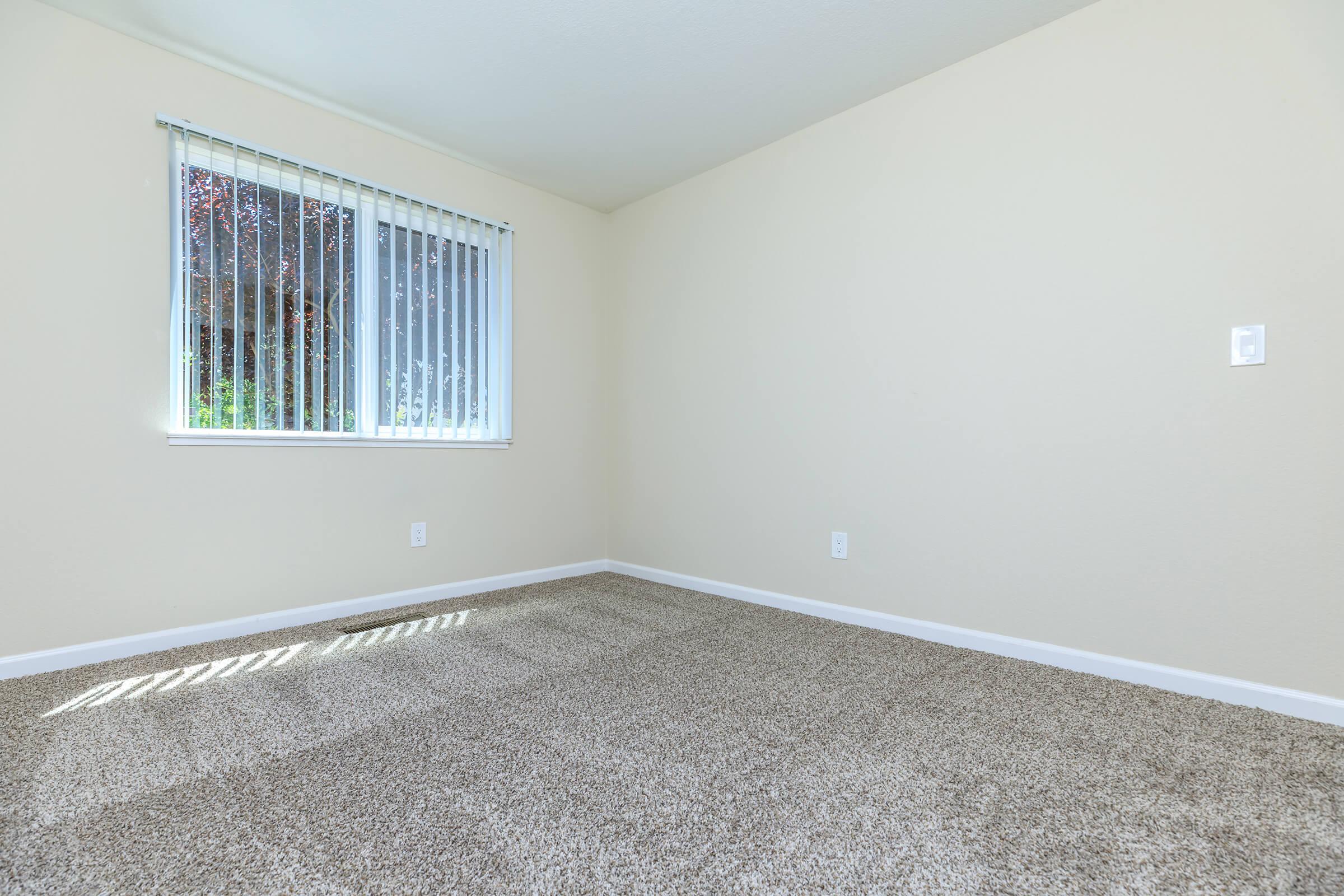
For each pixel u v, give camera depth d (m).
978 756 1.47
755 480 3.01
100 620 2.09
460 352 3.06
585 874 1.05
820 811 1.24
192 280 2.27
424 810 1.23
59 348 2.01
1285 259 1.70
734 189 3.10
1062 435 2.09
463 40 2.18
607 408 3.80
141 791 1.29
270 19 2.05
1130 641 1.96
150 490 2.18
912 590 2.46
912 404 2.45
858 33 2.16
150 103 2.18
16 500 1.94
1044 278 2.12
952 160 2.35
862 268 2.61
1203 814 1.23
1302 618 1.68
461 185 3.09
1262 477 1.74
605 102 2.59
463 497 3.09
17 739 1.52
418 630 2.50
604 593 3.18
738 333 3.09
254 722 1.64
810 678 1.98
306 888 1.01
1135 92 1.94
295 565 2.53
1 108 1.91
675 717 1.69
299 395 2.52
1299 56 1.68
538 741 1.54
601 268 3.79
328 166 2.62
